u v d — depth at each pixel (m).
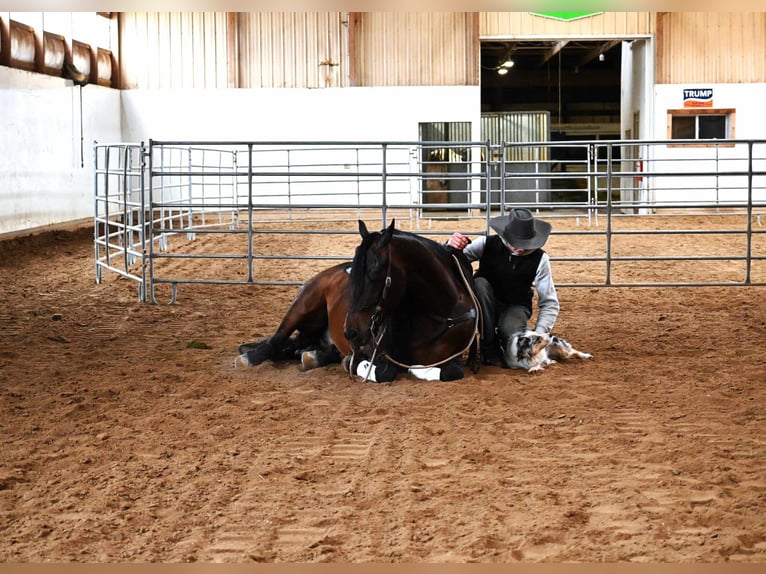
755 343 6.66
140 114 21.27
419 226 17.97
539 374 5.61
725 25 21.11
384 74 21.39
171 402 5.09
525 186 23.75
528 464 3.99
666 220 19.50
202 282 8.62
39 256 13.14
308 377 5.60
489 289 5.66
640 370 5.78
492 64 31.70
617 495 3.58
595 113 33.28
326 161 21.58
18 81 15.05
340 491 3.68
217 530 3.29
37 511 3.47
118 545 3.16
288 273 11.13
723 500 3.50
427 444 4.28
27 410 4.91
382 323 4.91
